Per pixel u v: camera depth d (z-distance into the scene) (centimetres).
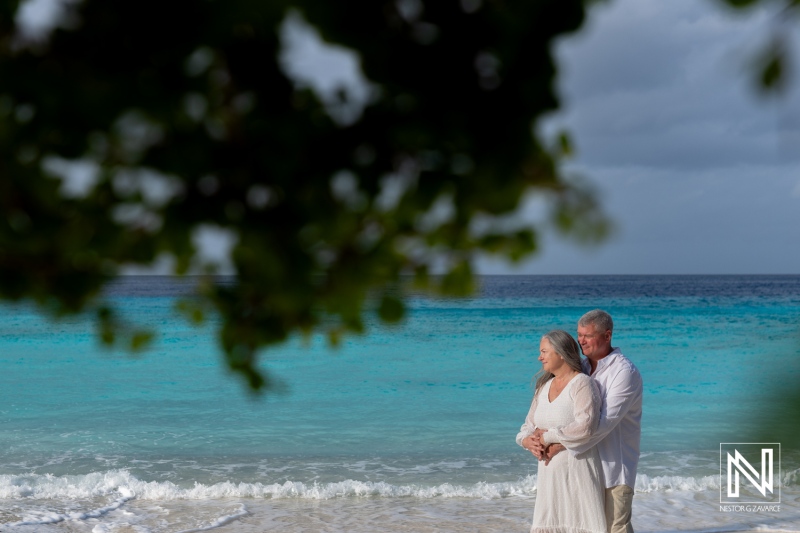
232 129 66
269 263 70
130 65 63
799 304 4894
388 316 76
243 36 64
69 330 2866
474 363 2112
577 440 491
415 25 65
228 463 1020
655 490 851
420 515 767
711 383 1767
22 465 1000
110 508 781
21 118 64
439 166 68
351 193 69
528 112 66
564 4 63
